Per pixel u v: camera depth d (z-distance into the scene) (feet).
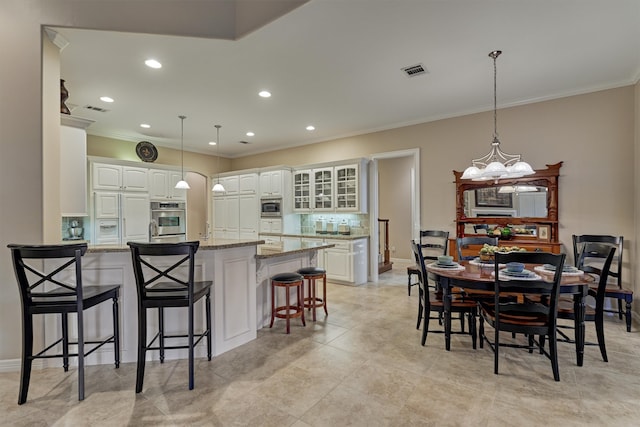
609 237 11.66
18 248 6.53
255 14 8.41
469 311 9.12
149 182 19.29
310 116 15.87
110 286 8.20
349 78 11.48
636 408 6.34
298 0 7.57
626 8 7.60
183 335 8.30
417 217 16.51
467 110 14.93
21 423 5.98
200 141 21.12
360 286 17.30
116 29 8.32
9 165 7.90
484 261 10.32
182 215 21.07
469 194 14.94
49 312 6.75
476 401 6.61
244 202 22.65
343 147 19.65
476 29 8.50
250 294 9.89
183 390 7.07
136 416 6.16
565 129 12.92
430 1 7.38
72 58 9.86
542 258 7.39
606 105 12.15
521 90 12.70
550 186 13.12
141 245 6.97
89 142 18.51
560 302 9.04
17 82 7.97
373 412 6.28
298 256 13.01
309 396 6.84
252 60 10.11
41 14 8.10
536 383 7.30
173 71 10.82
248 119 16.33
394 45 9.28
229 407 6.45
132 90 12.44
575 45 9.32
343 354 8.89
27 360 6.65
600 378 7.48
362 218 19.16
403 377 7.62
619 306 11.43
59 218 8.82
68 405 6.52
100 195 17.11
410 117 16.03
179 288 7.43
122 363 8.46
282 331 10.63
